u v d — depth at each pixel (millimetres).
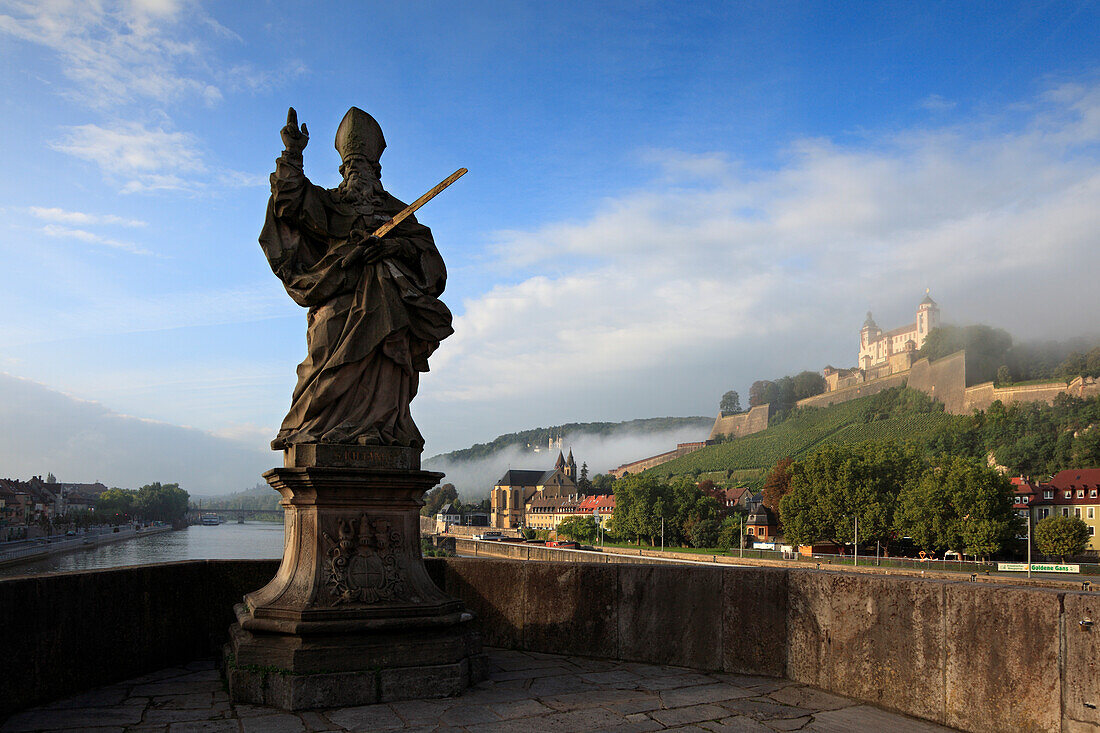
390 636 7273
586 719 6559
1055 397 149000
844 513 104938
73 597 7438
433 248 8781
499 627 9680
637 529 135625
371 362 8156
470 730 6219
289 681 6762
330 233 8266
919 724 6645
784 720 6637
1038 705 6012
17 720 6492
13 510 149375
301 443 7703
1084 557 90125
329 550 7504
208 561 9398
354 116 8828
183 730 6188
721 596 8484
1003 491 89500
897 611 7086
